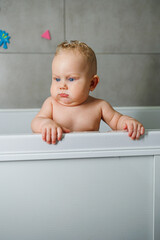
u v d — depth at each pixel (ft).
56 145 2.16
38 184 2.19
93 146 2.20
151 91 5.43
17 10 4.96
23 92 5.14
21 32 5.01
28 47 5.05
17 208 2.19
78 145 2.18
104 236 2.30
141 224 2.35
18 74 5.09
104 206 2.28
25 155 2.13
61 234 2.26
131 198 2.31
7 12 4.94
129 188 2.30
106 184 2.26
